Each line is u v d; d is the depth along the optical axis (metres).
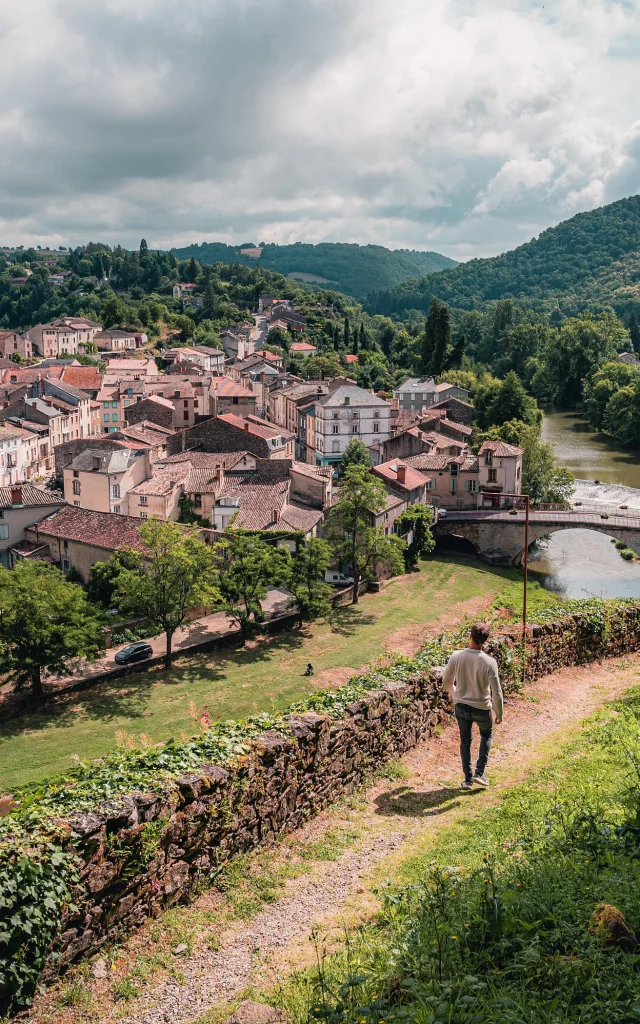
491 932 9.74
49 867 10.96
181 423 127.50
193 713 27.28
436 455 105.25
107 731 48.56
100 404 142.75
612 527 85.50
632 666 28.83
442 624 69.38
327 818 16.44
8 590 53.69
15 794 13.28
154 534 59.75
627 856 11.57
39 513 78.69
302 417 134.50
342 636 66.00
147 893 12.50
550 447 105.75
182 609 58.75
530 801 15.55
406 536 84.81
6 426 118.25
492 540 89.94
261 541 68.88
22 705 52.62
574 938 9.16
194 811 13.49
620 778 15.92
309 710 17.83
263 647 63.47
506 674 24.09
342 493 76.12
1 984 10.20
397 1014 8.43
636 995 7.80
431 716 21.20
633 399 142.12
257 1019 9.49
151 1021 10.21
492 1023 7.78
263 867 14.27
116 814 12.16
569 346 187.25
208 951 11.75
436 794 17.23
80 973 11.18
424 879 12.54
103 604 69.81
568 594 79.69
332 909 12.67
